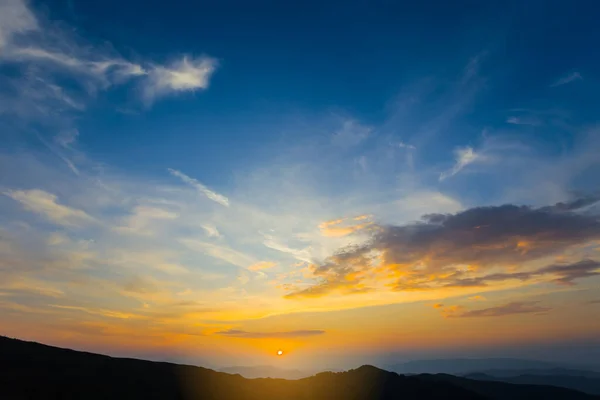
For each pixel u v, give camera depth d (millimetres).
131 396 64375
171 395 69375
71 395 58812
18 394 54812
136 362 82375
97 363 74688
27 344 80500
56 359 72438
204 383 79062
